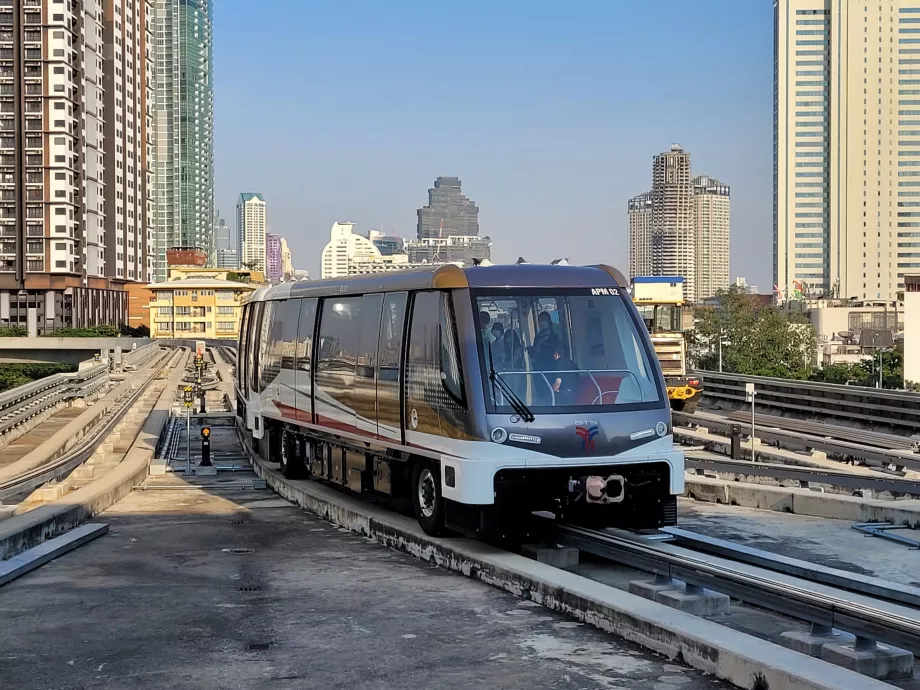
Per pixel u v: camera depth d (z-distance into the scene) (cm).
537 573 948
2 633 841
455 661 750
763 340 8981
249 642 808
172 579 1053
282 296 1812
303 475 1844
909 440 2798
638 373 1150
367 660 755
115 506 1686
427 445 1184
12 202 13375
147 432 3731
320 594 977
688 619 769
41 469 2689
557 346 1132
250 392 2033
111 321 15450
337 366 1490
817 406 3816
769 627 865
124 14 15812
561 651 771
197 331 14812
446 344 1143
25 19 13162
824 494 1602
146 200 17625
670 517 1170
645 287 3631
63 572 1093
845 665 710
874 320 14225
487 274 1148
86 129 14088
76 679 716
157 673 728
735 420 3628
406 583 1027
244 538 1321
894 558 1240
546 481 1105
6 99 13262
